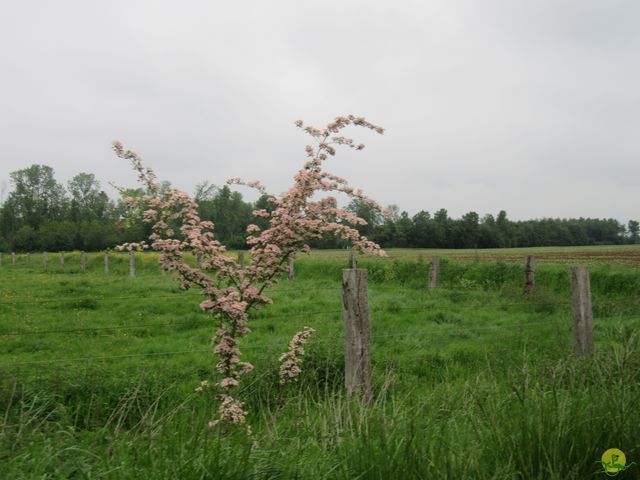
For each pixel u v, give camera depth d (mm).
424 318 11977
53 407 5180
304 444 3412
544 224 112312
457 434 3648
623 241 122000
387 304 13703
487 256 50656
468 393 4520
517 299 14703
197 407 5184
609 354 5855
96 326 11320
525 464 3412
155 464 2861
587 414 3912
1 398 5059
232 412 4168
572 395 4512
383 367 7512
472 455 3223
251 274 4984
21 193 99625
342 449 3283
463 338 9797
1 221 96125
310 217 5148
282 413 4492
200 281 4914
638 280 16297
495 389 4477
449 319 11906
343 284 5059
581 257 46656
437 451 3270
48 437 3551
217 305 4820
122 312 13180
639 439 3752
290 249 5043
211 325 11359
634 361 5527
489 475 3211
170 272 4984
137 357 8250
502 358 7172
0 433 3490
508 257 47000
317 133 5125
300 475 3021
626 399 4176
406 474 3064
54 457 3008
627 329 8086
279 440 3490
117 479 2850
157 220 5047
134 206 4941
